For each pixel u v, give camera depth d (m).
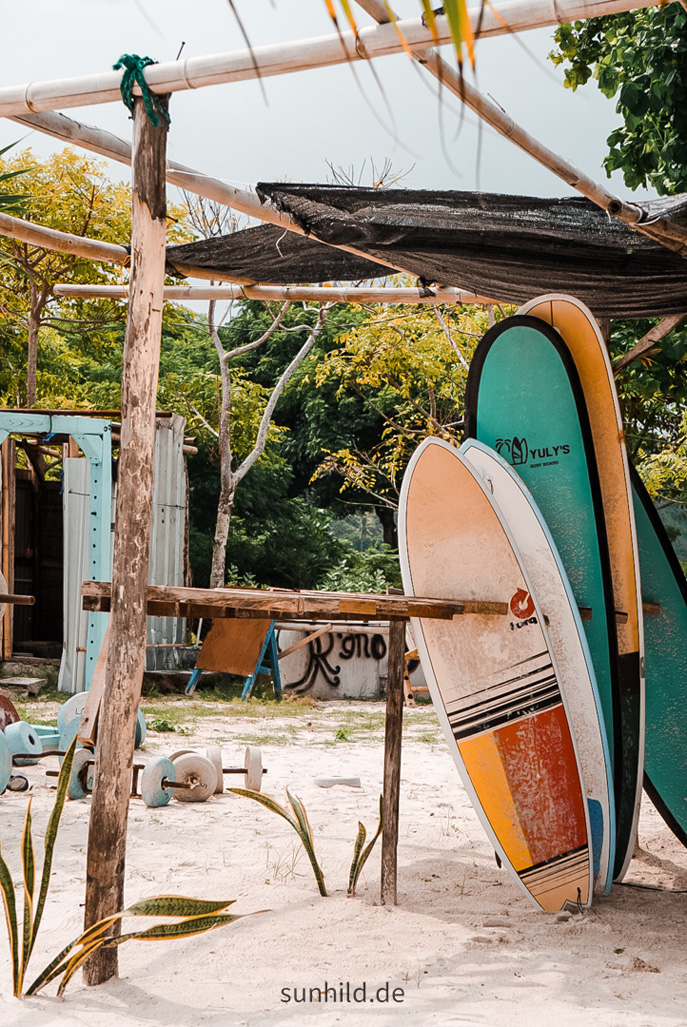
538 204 4.20
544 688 4.50
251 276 5.90
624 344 7.11
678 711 5.32
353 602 3.92
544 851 4.42
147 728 9.91
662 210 4.02
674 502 7.80
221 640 13.52
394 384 21.25
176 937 2.98
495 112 3.11
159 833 5.70
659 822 6.48
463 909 4.28
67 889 4.51
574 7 2.72
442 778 7.91
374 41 2.90
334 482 30.80
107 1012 3.03
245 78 3.14
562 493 4.90
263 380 29.56
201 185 4.38
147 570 3.38
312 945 3.75
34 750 7.58
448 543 4.73
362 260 5.65
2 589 8.50
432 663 4.76
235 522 26.86
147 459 3.34
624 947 3.81
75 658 12.28
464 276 5.37
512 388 5.09
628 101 6.33
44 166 15.47
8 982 3.32
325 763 8.51
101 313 17.42
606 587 4.71
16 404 20.80
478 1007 3.08
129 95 3.31
